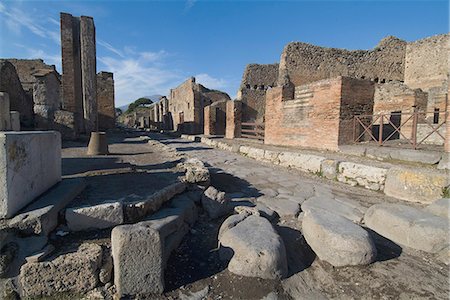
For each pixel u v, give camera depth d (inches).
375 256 102.5
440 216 122.5
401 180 175.9
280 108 412.8
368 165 204.4
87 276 83.4
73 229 102.3
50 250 87.7
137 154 300.4
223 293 87.8
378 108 514.6
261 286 90.2
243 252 96.8
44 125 411.5
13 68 462.9
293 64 647.8
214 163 308.3
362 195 184.1
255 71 818.8
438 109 482.3
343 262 100.5
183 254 110.3
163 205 131.1
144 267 85.0
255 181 222.8
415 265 100.8
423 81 693.3
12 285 82.1
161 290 86.9
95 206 105.4
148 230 86.4
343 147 293.9
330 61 672.4
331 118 313.6
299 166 268.4
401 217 119.4
